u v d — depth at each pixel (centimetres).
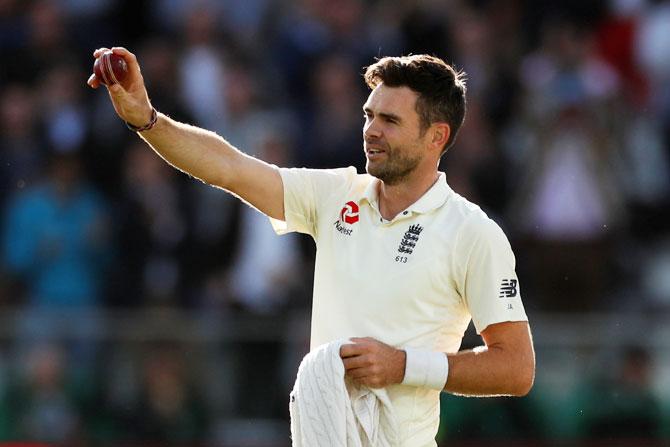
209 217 3372
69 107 3594
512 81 3769
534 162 3559
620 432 2961
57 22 3769
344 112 3594
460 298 1526
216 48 3759
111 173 3481
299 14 3862
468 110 3666
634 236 3662
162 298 3322
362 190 1559
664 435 2962
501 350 1497
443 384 1477
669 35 3938
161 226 3381
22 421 2902
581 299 3500
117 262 3375
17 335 2934
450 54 3797
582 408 2959
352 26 3838
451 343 1536
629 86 3894
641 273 3572
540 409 2939
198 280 3344
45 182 3422
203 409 2914
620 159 3647
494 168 3562
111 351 2931
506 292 1504
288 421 2919
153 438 2905
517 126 3672
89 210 3406
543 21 3947
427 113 1516
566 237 3512
